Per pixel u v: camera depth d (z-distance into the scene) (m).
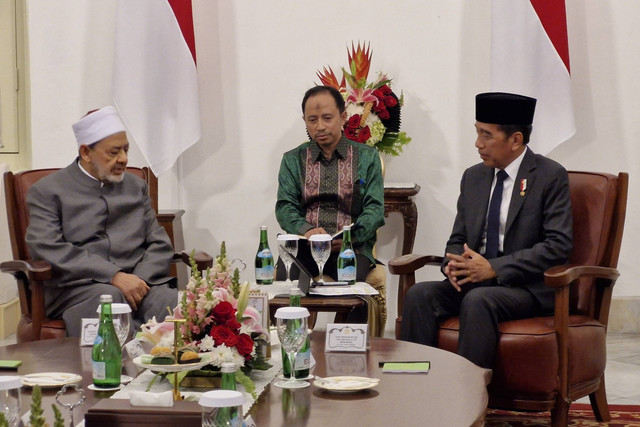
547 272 4.00
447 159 6.48
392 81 6.47
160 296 4.53
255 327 2.96
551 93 6.02
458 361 3.21
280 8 6.50
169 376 2.73
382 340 3.61
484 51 6.40
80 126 4.66
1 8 6.71
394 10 6.45
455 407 2.59
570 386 4.07
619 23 6.31
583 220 4.44
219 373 2.75
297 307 2.86
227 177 6.62
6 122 6.80
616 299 6.46
